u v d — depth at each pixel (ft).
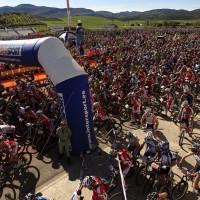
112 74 56.59
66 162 31.55
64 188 27.09
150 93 49.01
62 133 30.73
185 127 34.09
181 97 43.06
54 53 32.04
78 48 99.45
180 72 55.36
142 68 61.26
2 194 26.53
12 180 28.48
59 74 30.58
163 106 45.11
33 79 64.90
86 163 31.14
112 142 35.55
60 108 32.07
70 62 31.45
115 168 25.58
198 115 44.01
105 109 44.06
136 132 38.24
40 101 44.06
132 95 40.57
